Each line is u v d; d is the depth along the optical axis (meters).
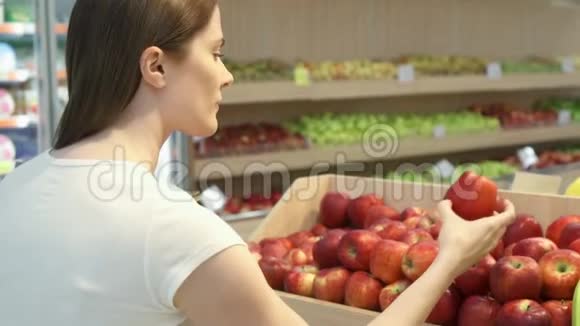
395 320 1.09
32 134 3.67
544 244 1.44
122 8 1.04
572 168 3.90
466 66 4.74
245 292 0.99
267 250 1.82
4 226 1.08
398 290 1.44
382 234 1.62
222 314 0.99
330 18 4.58
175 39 1.05
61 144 1.12
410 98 4.95
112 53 1.04
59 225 1.03
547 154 5.04
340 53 4.65
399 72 4.32
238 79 3.81
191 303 1.00
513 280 1.32
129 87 1.06
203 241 0.99
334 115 4.43
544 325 1.26
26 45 3.54
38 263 1.03
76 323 1.01
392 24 4.86
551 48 5.66
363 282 1.51
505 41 5.40
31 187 1.08
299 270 1.67
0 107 3.50
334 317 1.51
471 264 1.22
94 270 1.00
